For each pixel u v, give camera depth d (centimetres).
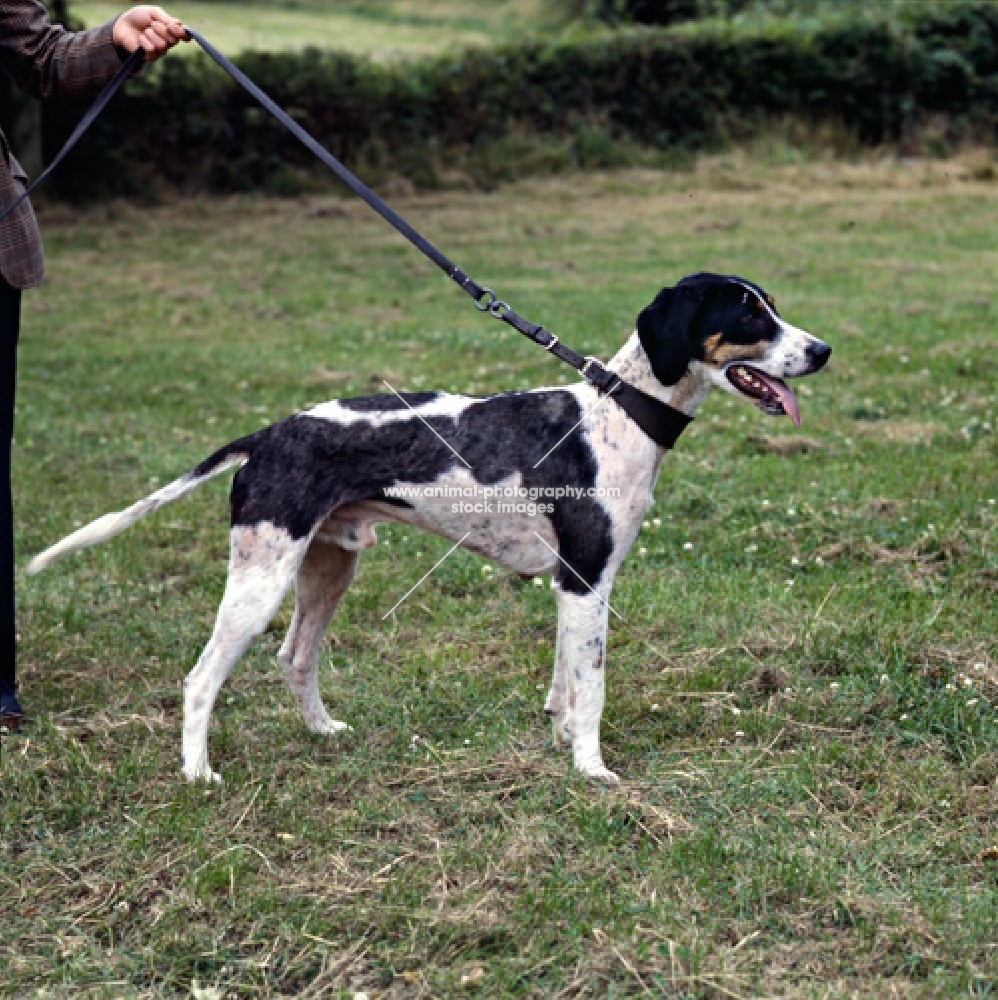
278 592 388
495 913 330
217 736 435
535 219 1744
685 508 645
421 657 496
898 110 2159
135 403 889
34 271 445
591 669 396
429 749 421
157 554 611
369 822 379
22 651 507
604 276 1352
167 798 393
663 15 2609
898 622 498
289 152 1981
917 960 312
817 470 688
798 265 1381
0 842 375
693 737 432
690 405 393
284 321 1184
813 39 2138
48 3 1800
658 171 2066
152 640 521
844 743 422
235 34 2689
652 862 354
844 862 353
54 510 664
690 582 555
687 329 375
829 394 849
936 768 403
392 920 329
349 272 1436
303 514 386
